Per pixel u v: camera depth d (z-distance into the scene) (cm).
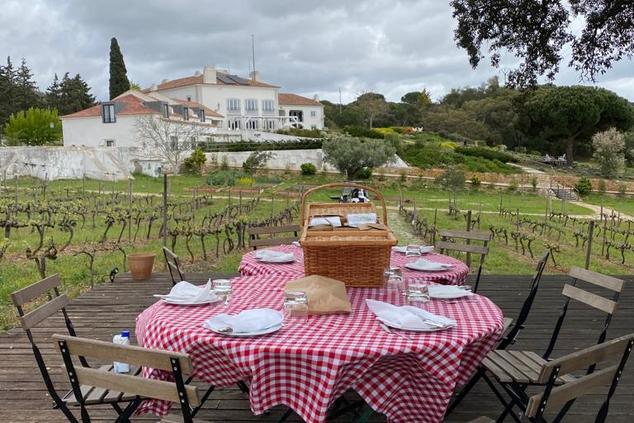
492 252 1142
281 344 222
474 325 250
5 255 914
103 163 2855
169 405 265
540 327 511
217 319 247
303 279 292
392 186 2927
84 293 630
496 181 3222
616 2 766
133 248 1021
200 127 3531
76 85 6706
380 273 317
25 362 409
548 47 824
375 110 7100
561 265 1009
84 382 211
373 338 230
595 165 4606
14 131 4244
